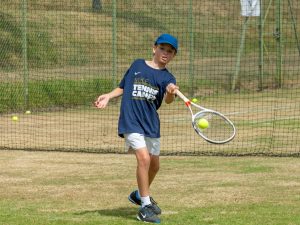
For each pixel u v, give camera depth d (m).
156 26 66.19
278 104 45.78
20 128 36.56
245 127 35.88
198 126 17.22
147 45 62.66
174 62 60.56
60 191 21.73
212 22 69.62
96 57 57.19
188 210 19.02
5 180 23.52
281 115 40.50
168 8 68.50
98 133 34.88
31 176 24.23
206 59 63.25
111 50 59.22
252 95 50.88
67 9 61.94
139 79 17.33
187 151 29.39
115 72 47.25
